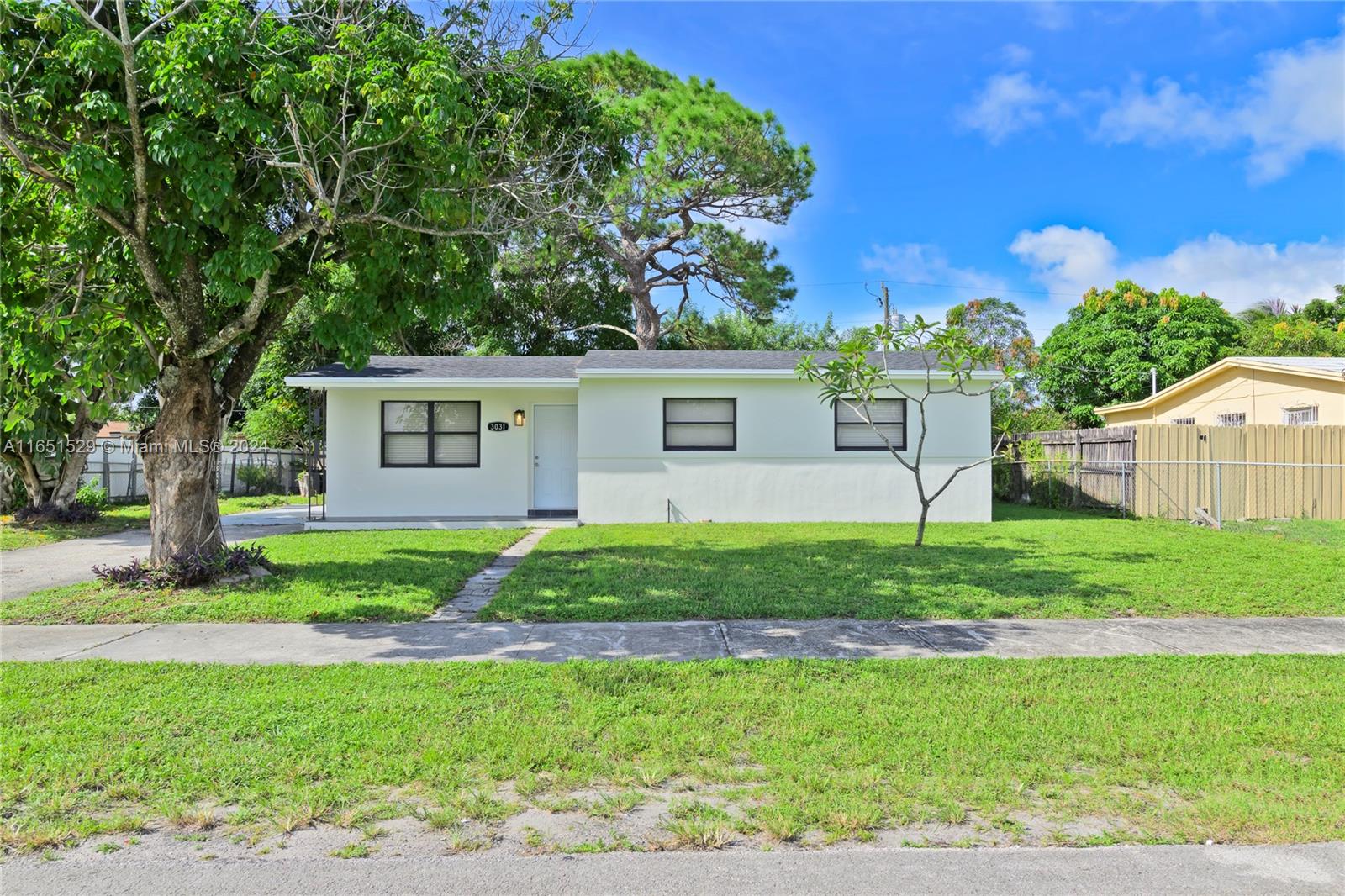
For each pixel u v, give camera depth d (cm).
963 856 298
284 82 641
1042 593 762
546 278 2484
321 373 1465
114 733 411
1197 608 708
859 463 1446
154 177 680
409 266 807
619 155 1108
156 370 820
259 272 678
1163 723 427
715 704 460
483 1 905
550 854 301
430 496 1484
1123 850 301
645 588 792
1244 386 1783
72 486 1534
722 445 1448
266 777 363
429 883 279
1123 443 1526
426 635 635
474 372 1502
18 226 727
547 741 404
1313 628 648
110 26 700
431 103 660
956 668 528
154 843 307
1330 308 3070
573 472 1531
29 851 301
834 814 325
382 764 376
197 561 807
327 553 1050
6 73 605
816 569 892
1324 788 350
